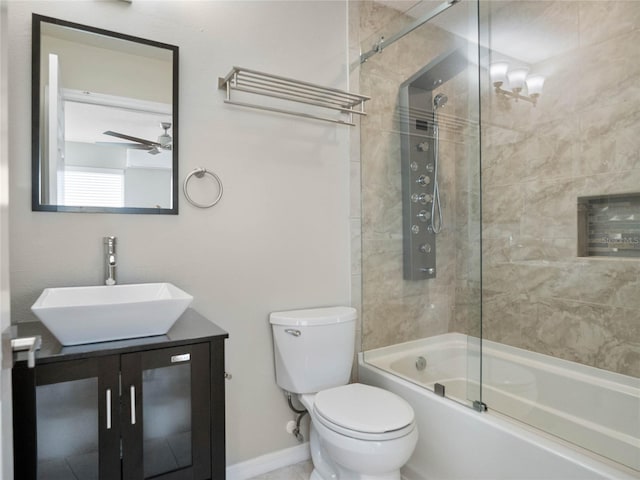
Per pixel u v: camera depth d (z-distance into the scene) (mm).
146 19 1614
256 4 1887
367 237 2197
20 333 1191
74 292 1360
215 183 1756
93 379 1056
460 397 1674
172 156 1644
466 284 2361
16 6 1374
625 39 1770
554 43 2035
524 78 2170
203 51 1737
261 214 1878
